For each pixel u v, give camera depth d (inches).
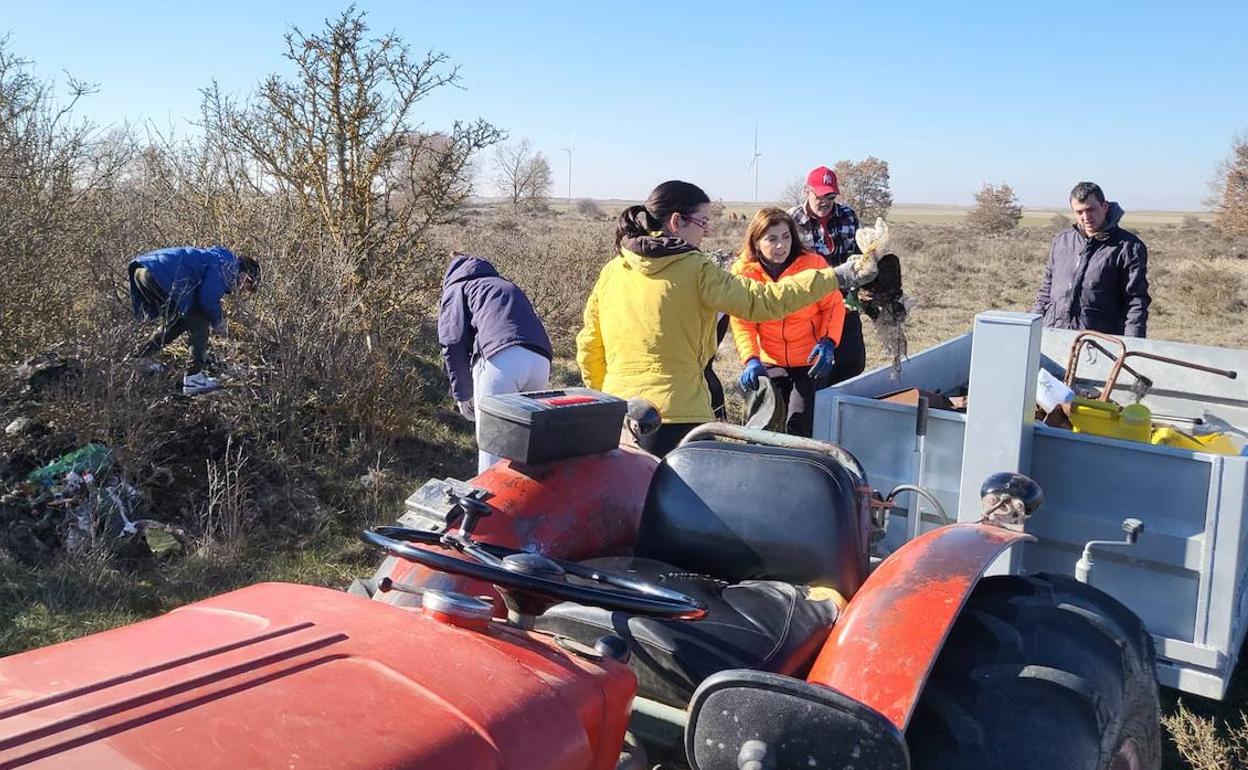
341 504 249.3
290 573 209.0
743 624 105.0
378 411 281.6
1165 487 140.3
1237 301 756.6
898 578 99.3
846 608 102.5
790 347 212.2
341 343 292.5
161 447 249.6
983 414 147.0
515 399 131.6
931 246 1472.7
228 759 56.3
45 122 324.8
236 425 262.8
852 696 88.1
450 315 217.6
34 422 241.8
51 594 187.2
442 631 75.9
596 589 92.9
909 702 86.9
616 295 171.2
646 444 168.1
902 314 168.4
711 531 120.0
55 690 62.4
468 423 321.1
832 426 167.3
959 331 590.6
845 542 115.7
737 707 82.4
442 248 353.4
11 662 67.8
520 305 214.2
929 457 158.2
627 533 135.6
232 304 290.2
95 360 240.1
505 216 1483.8
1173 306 764.6
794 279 155.4
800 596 111.1
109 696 61.6
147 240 359.9
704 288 163.0
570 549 128.0
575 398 136.3
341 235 320.2
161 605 191.6
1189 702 163.0
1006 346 143.9
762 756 80.4
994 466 147.0
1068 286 262.1
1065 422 174.2
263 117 325.4
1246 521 143.8
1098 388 230.5
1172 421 195.2
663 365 167.8
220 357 302.8
